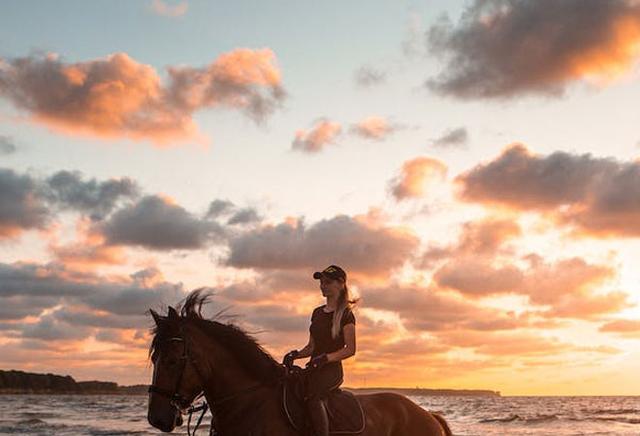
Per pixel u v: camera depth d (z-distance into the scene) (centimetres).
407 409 852
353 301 826
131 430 4484
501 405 15738
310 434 764
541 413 9331
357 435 788
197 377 760
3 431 4391
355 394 858
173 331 757
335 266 827
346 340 797
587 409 11612
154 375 752
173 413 741
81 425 5144
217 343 778
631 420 6456
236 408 768
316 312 828
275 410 766
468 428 5281
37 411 8569
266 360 792
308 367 784
